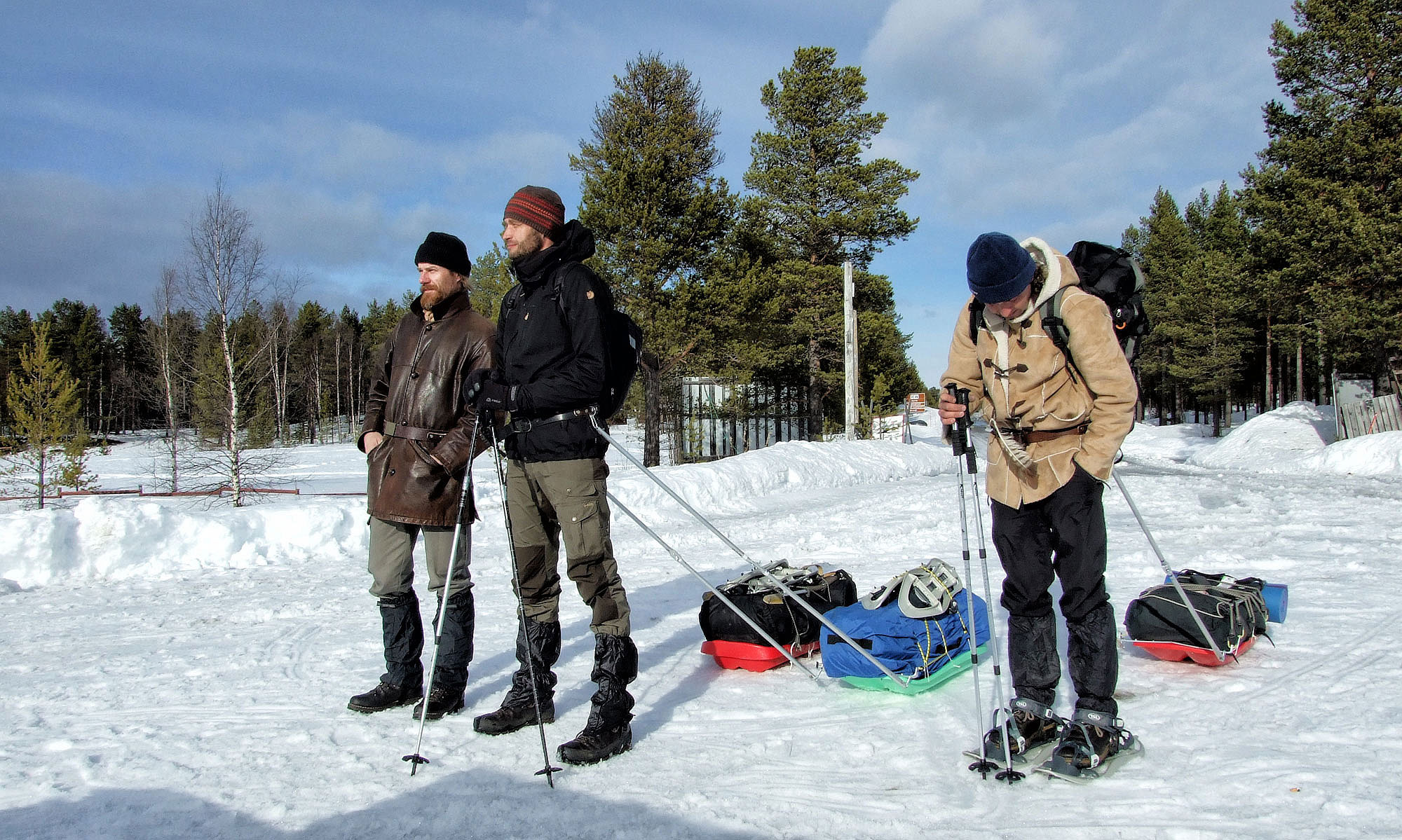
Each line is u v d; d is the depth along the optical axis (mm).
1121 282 2525
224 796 2328
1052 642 2486
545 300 2768
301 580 6332
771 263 26812
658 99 22266
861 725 2793
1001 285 2277
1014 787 2234
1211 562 5441
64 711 3154
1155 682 3076
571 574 2725
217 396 14461
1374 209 20953
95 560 6637
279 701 3250
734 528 8789
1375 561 5273
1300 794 2053
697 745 2652
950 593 3363
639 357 3041
